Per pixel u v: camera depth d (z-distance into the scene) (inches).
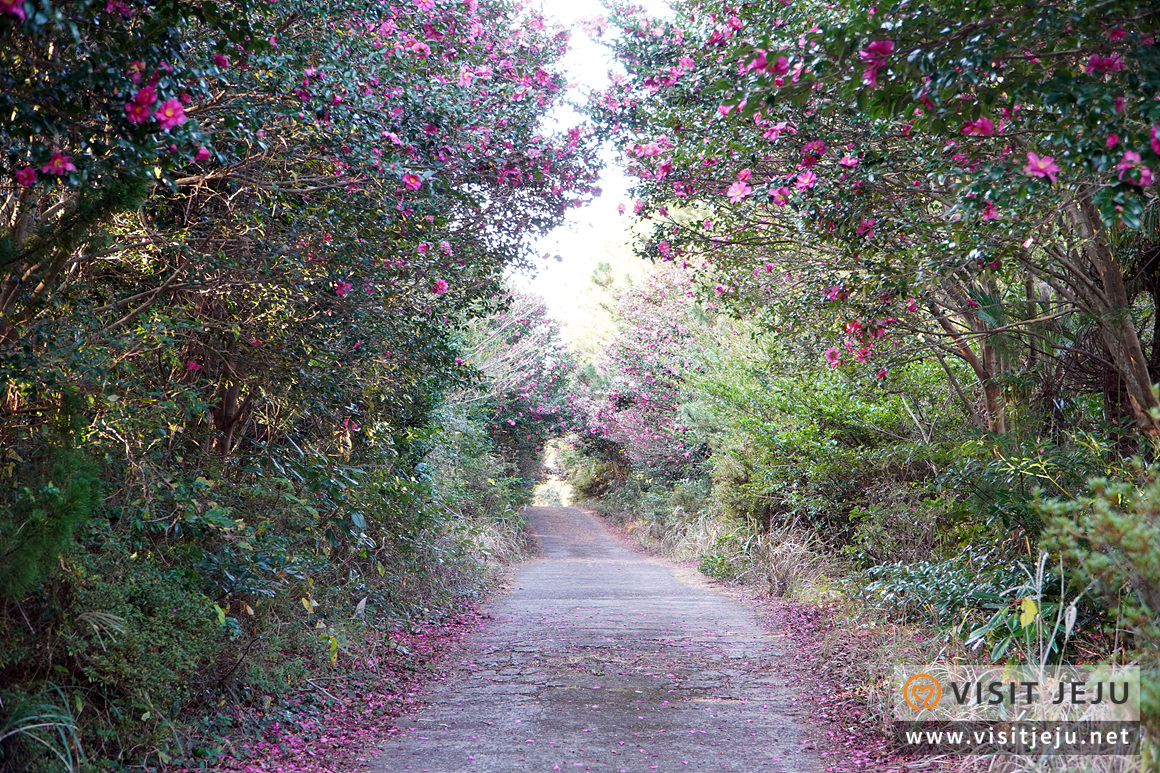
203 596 179.8
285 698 201.9
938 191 205.3
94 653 149.4
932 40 137.9
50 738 135.8
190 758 161.8
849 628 273.9
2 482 138.0
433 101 220.2
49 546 125.1
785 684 227.3
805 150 204.1
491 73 275.3
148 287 211.5
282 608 224.5
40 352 153.3
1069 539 122.0
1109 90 125.3
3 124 125.9
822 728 187.5
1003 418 260.8
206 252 206.5
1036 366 254.8
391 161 205.0
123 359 182.5
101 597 152.2
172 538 189.0
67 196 176.9
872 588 269.1
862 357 274.7
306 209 206.8
